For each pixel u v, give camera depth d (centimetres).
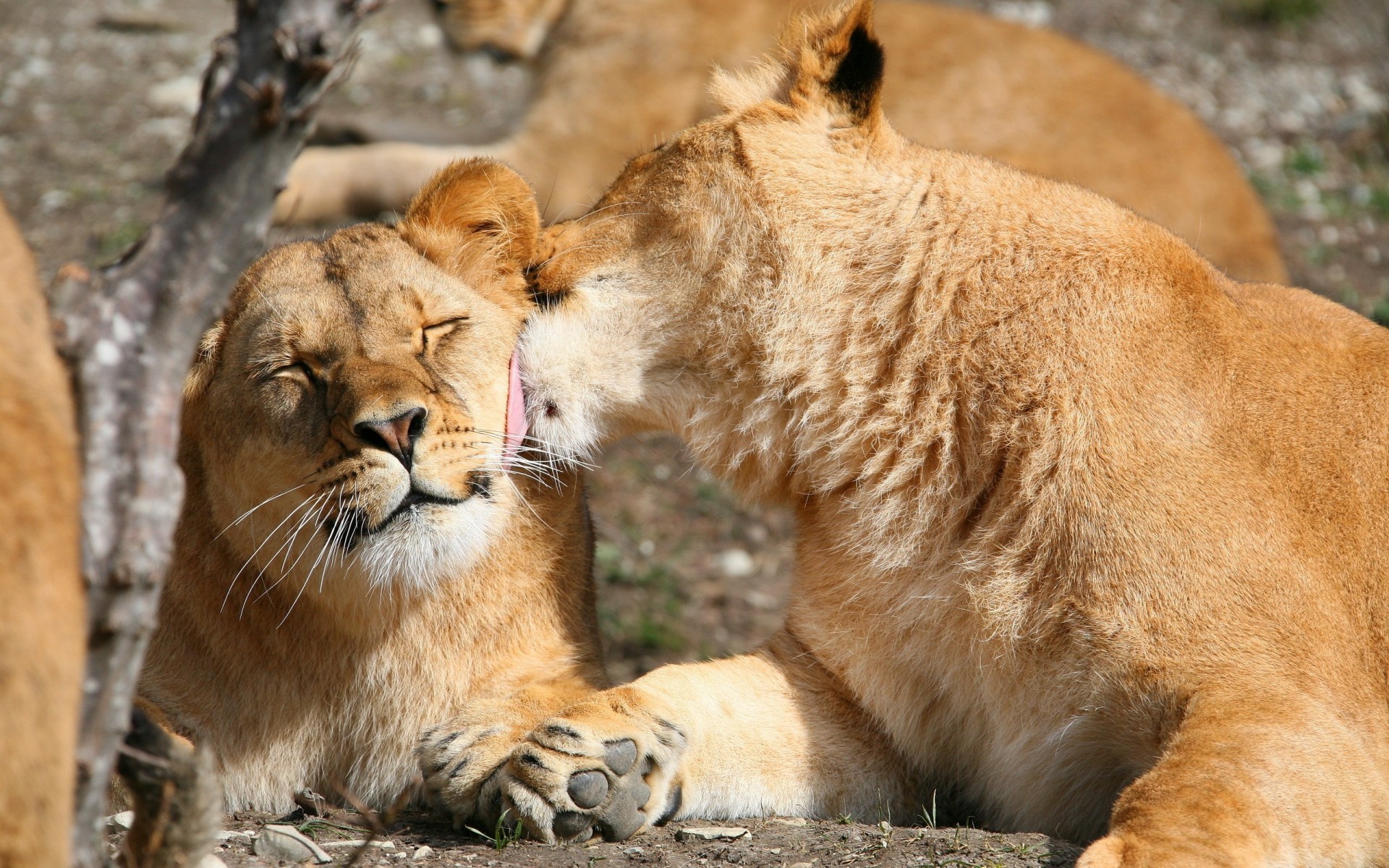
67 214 1578
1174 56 2289
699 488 1339
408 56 2178
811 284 711
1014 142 1352
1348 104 2144
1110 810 661
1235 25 2433
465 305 722
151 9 2353
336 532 659
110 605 385
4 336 375
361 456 654
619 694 645
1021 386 656
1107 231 694
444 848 602
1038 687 648
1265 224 1380
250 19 381
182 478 401
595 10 1510
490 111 1936
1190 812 529
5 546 348
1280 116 2109
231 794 684
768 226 718
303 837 584
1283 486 638
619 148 1496
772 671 712
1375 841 572
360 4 385
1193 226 1330
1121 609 615
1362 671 617
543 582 730
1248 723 568
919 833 628
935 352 680
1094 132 1355
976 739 693
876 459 689
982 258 684
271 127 384
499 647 716
